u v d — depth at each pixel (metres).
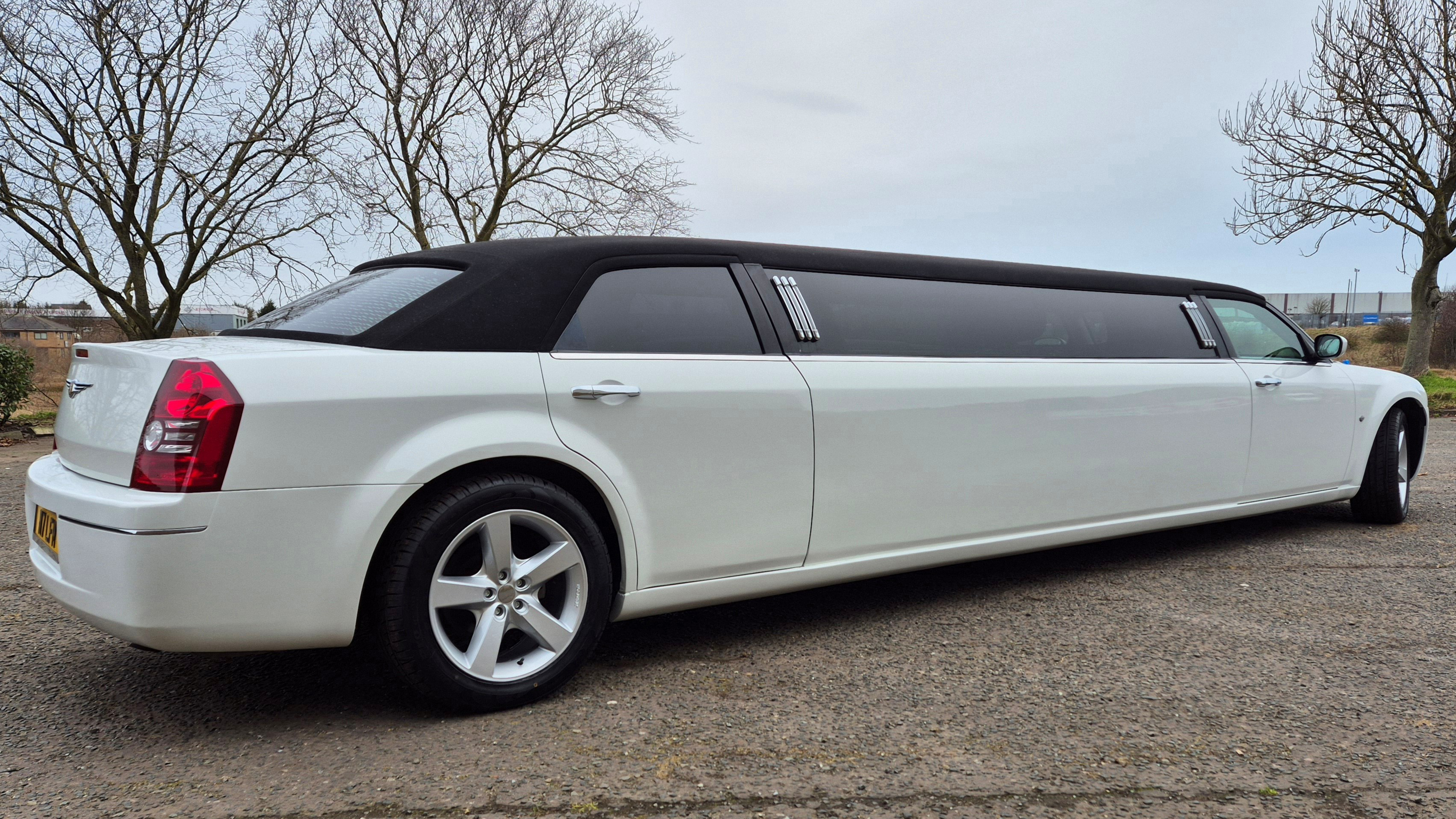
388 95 16.83
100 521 2.15
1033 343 3.73
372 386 2.29
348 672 2.80
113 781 2.07
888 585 3.90
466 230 17.73
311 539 2.21
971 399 3.43
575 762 2.15
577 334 2.67
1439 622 3.29
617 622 3.37
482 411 2.43
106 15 12.91
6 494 6.41
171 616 2.10
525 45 17.23
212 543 2.11
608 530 2.77
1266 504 4.51
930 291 3.55
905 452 3.27
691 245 3.01
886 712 2.47
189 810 1.93
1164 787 2.02
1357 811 1.92
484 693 2.42
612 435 2.64
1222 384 4.26
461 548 2.45
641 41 17.98
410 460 2.30
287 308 2.93
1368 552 4.44
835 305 3.27
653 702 2.55
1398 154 17.92
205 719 2.44
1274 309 4.85
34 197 13.04
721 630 3.26
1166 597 3.65
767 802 1.95
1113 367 3.91
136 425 2.20
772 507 2.98
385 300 2.61
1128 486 3.93
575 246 2.78
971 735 2.31
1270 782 2.04
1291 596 3.66
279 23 14.58
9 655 2.96
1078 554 4.47
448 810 1.92
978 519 3.48
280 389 2.19
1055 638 3.13
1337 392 4.80
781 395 2.98
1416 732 2.32
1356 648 3.01
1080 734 2.32
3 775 2.11
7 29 12.66
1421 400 5.24
